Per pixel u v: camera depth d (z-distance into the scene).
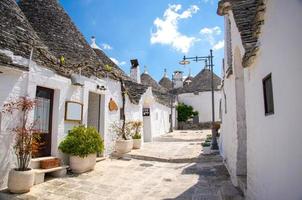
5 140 6.43
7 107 6.46
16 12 7.96
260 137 4.54
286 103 3.29
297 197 3.00
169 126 27.11
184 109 32.53
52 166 7.64
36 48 7.70
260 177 4.54
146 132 18.91
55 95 8.47
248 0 6.56
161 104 23.42
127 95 13.70
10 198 5.80
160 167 9.91
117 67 16.98
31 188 6.57
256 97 4.81
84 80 9.66
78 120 9.27
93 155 8.90
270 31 3.90
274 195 3.79
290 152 3.19
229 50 8.91
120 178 8.12
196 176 8.48
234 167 7.23
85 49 11.33
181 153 12.33
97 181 7.66
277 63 3.60
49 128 8.31
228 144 8.80
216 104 32.47
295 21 2.93
